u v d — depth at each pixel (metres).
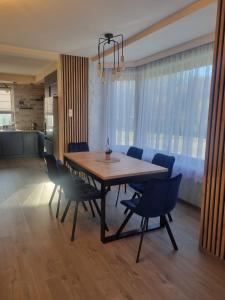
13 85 7.38
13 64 5.55
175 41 3.50
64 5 2.53
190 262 2.30
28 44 3.93
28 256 2.34
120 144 5.28
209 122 2.32
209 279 2.07
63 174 2.75
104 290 1.92
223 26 2.12
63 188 2.82
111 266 2.21
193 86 3.55
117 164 3.04
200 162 3.49
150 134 4.59
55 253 2.40
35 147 7.20
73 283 1.99
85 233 2.80
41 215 3.24
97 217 3.23
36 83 7.36
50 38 3.61
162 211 2.36
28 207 3.50
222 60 2.15
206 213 2.43
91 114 5.08
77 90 4.81
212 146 2.31
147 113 4.65
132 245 2.57
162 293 1.90
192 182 3.71
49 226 2.94
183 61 3.72
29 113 7.66
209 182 2.37
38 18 2.87
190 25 2.87
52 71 5.31
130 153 3.97
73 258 2.32
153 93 4.47
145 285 1.98
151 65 4.48
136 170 2.73
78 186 2.99
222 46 2.14
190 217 3.32
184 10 2.62
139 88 4.89
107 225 3.00
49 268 2.17
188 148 3.69
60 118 4.84
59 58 4.55
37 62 5.31
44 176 5.12
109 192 4.27
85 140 5.07
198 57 3.44
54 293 1.88
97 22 3.00
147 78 4.61
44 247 2.49
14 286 1.95
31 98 7.63
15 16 2.81
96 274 2.11
